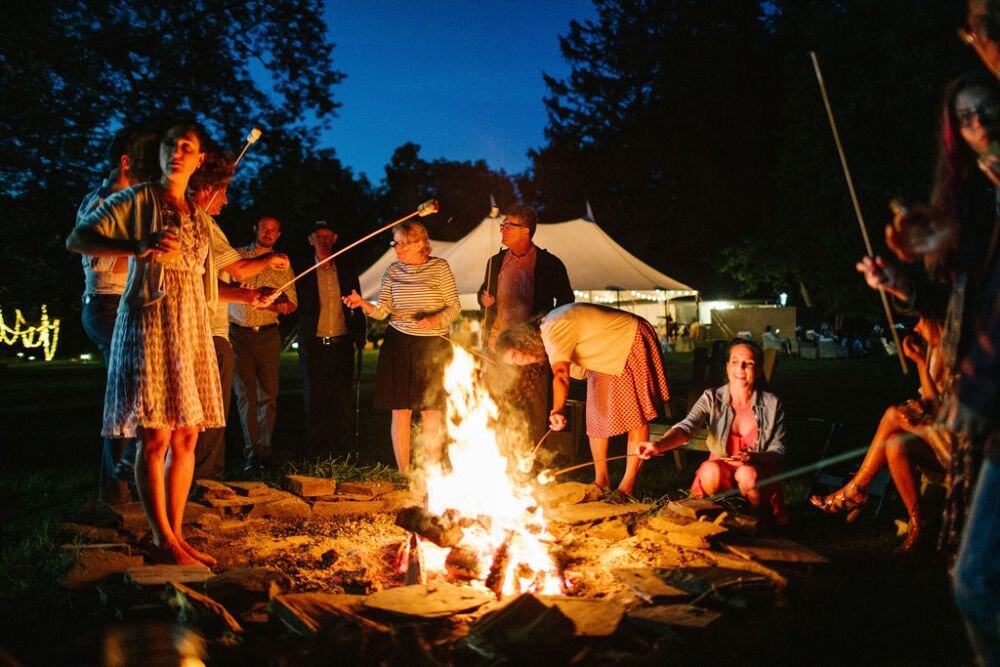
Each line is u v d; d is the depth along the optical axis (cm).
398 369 664
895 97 2711
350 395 789
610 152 5150
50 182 1317
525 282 669
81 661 316
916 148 2714
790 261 3434
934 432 368
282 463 731
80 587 386
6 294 1477
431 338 666
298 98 1745
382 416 1158
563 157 5306
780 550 426
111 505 487
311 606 339
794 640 334
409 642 313
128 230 397
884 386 1712
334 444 774
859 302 3152
